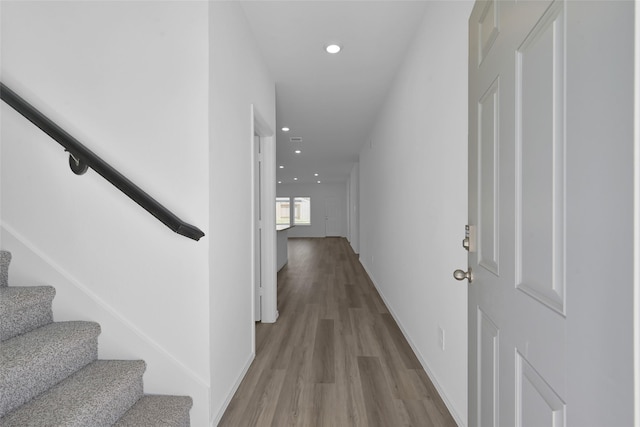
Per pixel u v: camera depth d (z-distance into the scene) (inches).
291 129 209.9
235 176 81.4
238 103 84.1
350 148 272.5
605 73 20.0
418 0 85.6
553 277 26.9
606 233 20.0
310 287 198.8
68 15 65.5
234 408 74.3
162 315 65.3
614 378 19.3
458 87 68.6
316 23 94.6
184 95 64.4
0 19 65.9
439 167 80.4
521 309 32.7
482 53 44.3
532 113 30.4
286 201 644.1
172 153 64.6
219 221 70.3
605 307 20.1
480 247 45.5
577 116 23.1
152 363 64.0
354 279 223.0
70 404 48.8
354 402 76.9
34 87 65.8
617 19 18.7
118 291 65.3
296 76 129.6
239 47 84.5
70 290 64.2
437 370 82.4
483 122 44.1
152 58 64.7
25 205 65.8
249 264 95.3
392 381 86.7
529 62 30.9
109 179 57.4
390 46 108.0
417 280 101.1
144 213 64.9
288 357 101.3
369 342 113.7
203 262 64.7
